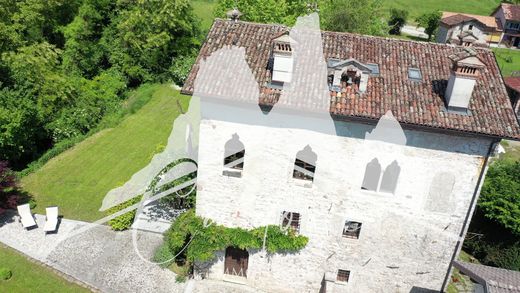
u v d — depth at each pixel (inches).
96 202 1203.9
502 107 756.0
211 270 930.7
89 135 1581.0
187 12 2050.9
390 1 3978.8
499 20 3208.7
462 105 740.0
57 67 1841.8
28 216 1083.9
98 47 2017.7
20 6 1849.2
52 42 2058.3
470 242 1064.8
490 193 1040.8
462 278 968.3
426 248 834.8
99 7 2081.7
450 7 3934.5
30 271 944.3
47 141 1605.6
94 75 2000.5
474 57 705.6
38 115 1526.8
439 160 762.8
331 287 896.9
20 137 1401.3
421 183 784.3
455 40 956.6
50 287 908.6
